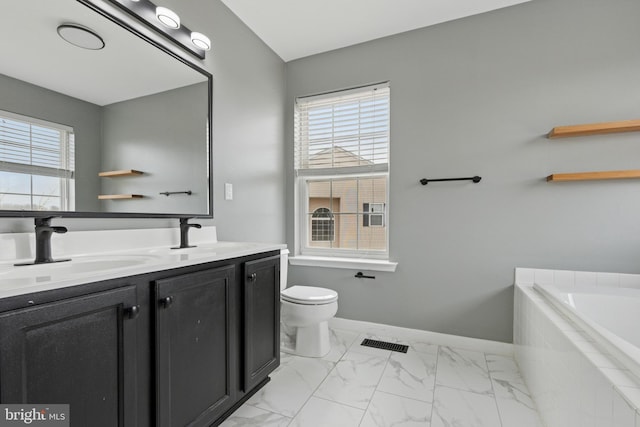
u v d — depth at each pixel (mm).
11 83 1026
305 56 2703
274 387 1686
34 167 1081
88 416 803
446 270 2260
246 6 2043
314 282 2684
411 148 2354
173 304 1050
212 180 1872
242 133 2189
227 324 1308
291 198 2783
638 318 1559
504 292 2105
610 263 1868
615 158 1851
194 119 1750
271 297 1643
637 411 694
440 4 2047
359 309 2527
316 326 2066
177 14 1652
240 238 2162
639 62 1806
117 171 1352
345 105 2652
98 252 1281
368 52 2486
